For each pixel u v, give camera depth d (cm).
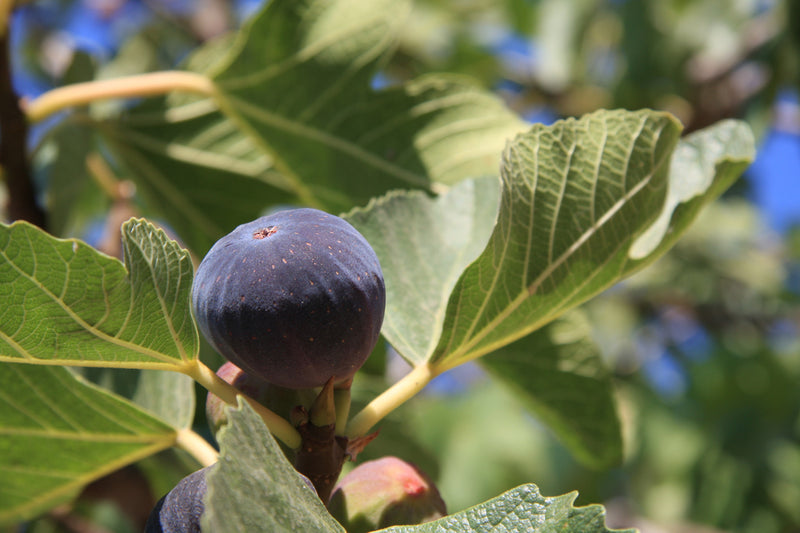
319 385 42
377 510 43
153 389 50
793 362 136
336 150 60
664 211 49
